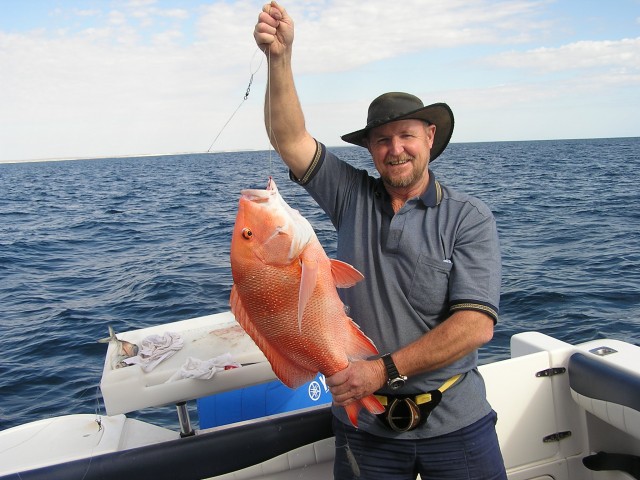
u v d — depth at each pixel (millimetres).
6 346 7148
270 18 2301
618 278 8906
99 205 26781
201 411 3215
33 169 111938
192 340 2797
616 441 3139
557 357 3115
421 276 2396
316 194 2686
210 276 10023
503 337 6703
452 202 2465
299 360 2139
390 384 2232
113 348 2719
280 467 2812
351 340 2172
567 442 3146
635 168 41531
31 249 14289
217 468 2578
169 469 2525
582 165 47125
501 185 27938
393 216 2502
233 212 20188
